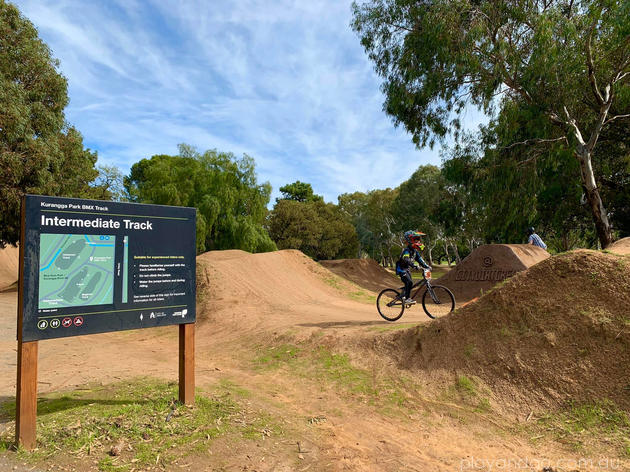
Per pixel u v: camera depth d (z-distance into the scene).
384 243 56.19
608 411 4.00
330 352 6.90
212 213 31.06
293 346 7.62
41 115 20.64
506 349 5.12
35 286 3.58
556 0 16.95
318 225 46.22
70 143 22.80
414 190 40.97
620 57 16.44
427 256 55.53
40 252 3.62
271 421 4.39
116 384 5.56
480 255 15.16
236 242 32.47
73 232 3.82
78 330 3.80
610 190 23.27
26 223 3.55
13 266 37.12
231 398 5.07
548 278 5.47
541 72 15.60
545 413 4.27
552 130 18.69
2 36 20.22
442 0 16.38
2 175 18.38
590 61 15.98
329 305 13.22
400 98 18.91
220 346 8.80
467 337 5.61
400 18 18.62
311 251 47.41
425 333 6.11
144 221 4.30
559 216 24.80
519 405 4.48
